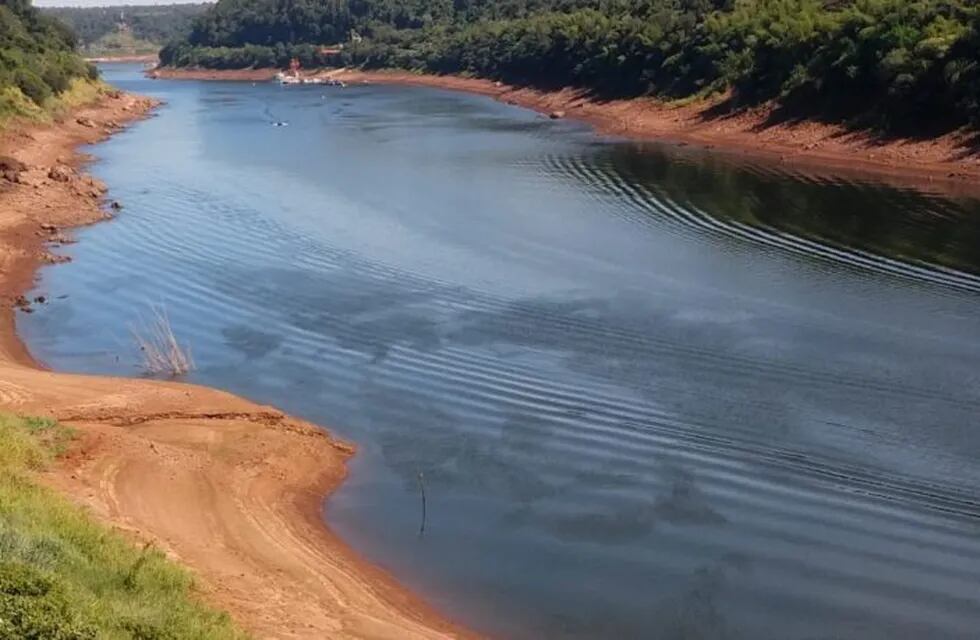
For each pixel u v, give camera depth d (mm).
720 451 21438
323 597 16250
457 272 35688
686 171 56500
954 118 56906
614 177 54781
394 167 60188
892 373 24922
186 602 14211
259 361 28109
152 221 46156
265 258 38688
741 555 17750
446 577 17422
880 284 32406
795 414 22922
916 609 16156
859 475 20172
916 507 18984
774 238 39062
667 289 32656
